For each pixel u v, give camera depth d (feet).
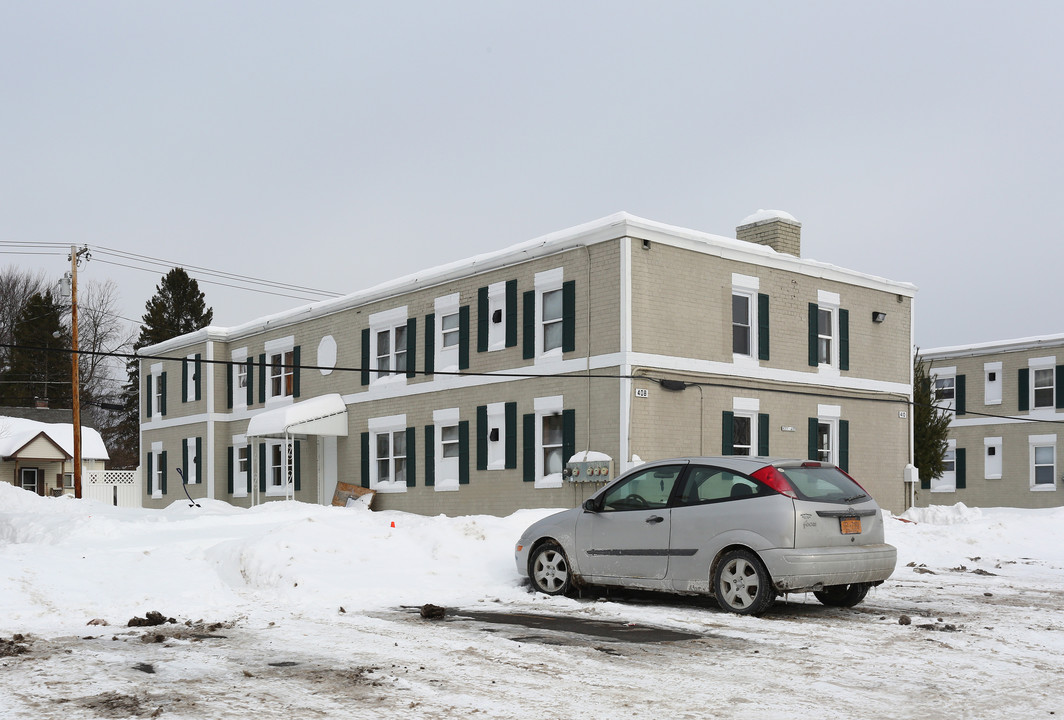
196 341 123.34
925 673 24.02
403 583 40.32
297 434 101.35
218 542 47.47
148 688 21.89
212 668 24.18
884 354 90.99
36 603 34.04
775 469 34.19
